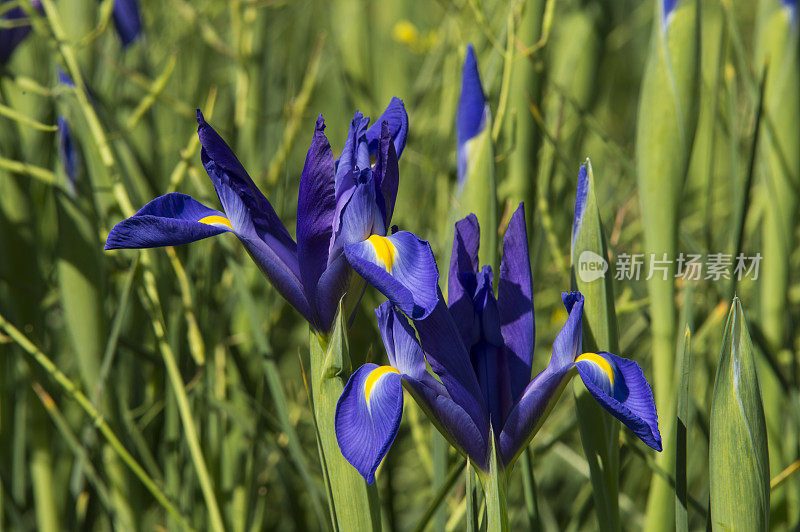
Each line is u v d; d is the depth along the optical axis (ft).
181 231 2.49
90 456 3.18
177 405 3.11
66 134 2.97
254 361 3.43
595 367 2.49
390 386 2.45
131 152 3.16
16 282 3.08
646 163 2.77
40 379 3.16
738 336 2.52
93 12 3.26
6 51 3.16
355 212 2.48
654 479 2.74
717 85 2.97
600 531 2.67
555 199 3.59
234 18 3.51
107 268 3.16
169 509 2.92
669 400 2.78
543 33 2.98
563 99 3.16
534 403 2.52
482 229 2.72
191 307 3.04
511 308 2.56
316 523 3.57
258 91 3.52
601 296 2.60
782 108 3.00
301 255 2.53
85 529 3.33
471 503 2.54
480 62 3.50
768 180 3.03
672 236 2.77
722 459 2.54
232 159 2.54
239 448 3.25
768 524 2.55
